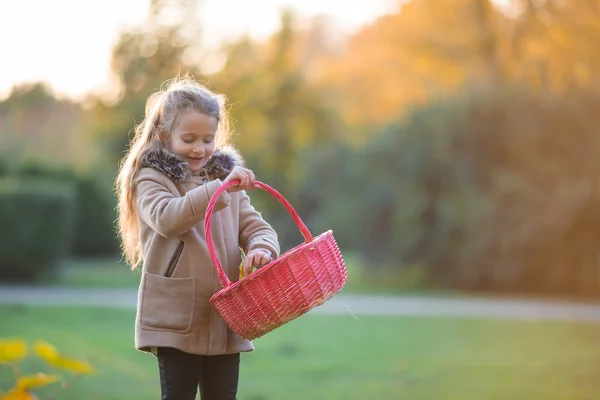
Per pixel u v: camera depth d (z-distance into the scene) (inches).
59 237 727.1
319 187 788.0
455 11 860.6
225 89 1039.6
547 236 655.8
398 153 694.5
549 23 795.4
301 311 126.2
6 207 706.8
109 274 828.0
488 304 592.7
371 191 713.0
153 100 150.1
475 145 680.4
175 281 136.2
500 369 336.5
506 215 666.2
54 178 989.8
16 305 529.0
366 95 1019.9
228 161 142.9
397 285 708.7
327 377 315.6
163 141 139.0
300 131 1051.9
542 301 619.2
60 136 1116.5
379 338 423.2
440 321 493.7
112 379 302.4
